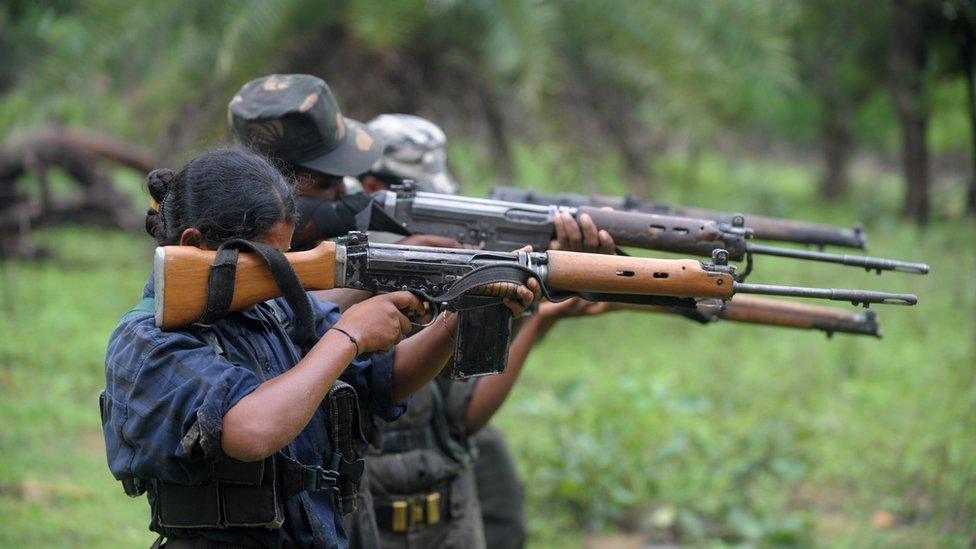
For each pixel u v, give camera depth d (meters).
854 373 10.04
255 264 3.12
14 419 8.28
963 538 6.52
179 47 11.69
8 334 10.42
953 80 17.59
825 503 7.64
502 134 12.50
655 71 11.92
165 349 3.01
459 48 12.09
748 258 4.54
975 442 7.63
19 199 14.95
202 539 3.15
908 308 11.90
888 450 8.23
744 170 24.62
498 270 3.36
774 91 12.61
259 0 11.12
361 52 11.78
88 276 13.62
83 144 15.50
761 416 8.96
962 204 18.47
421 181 5.39
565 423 8.17
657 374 10.07
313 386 3.01
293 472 3.20
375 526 4.32
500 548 5.64
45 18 11.70
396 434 4.63
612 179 12.59
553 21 11.38
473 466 5.64
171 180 3.27
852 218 20.28
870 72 20.83
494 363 3.49
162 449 2.97
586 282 3.46
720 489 7.64
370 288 3.34
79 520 6.75
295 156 4.25
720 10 11.95
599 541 7.22
